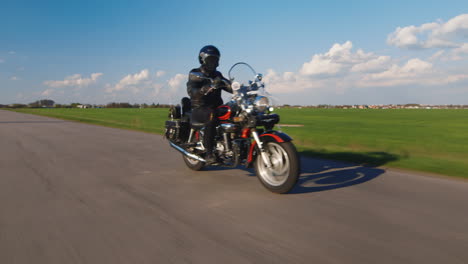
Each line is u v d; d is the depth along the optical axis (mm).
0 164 5500
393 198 3432
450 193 3627
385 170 4957
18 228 2625
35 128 13812
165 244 2297
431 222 2715
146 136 10500
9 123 17500
